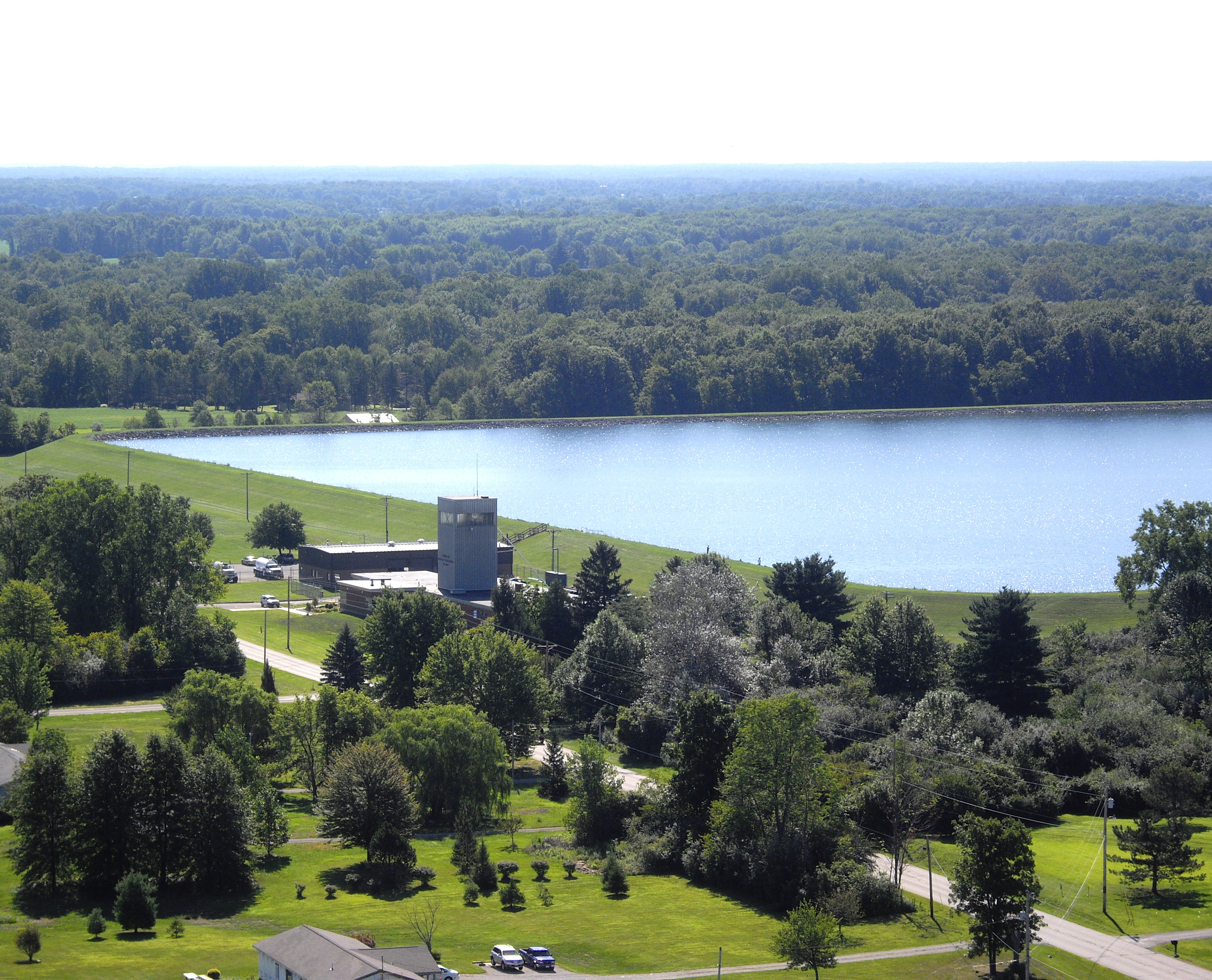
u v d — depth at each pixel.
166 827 96.69
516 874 102.62
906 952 84.62
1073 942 83.94
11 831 107.12
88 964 78.38
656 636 146.12
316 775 124.19
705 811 108.50
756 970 81.94
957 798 108.69
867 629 149.00
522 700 136.88
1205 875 94.69
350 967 72.81
